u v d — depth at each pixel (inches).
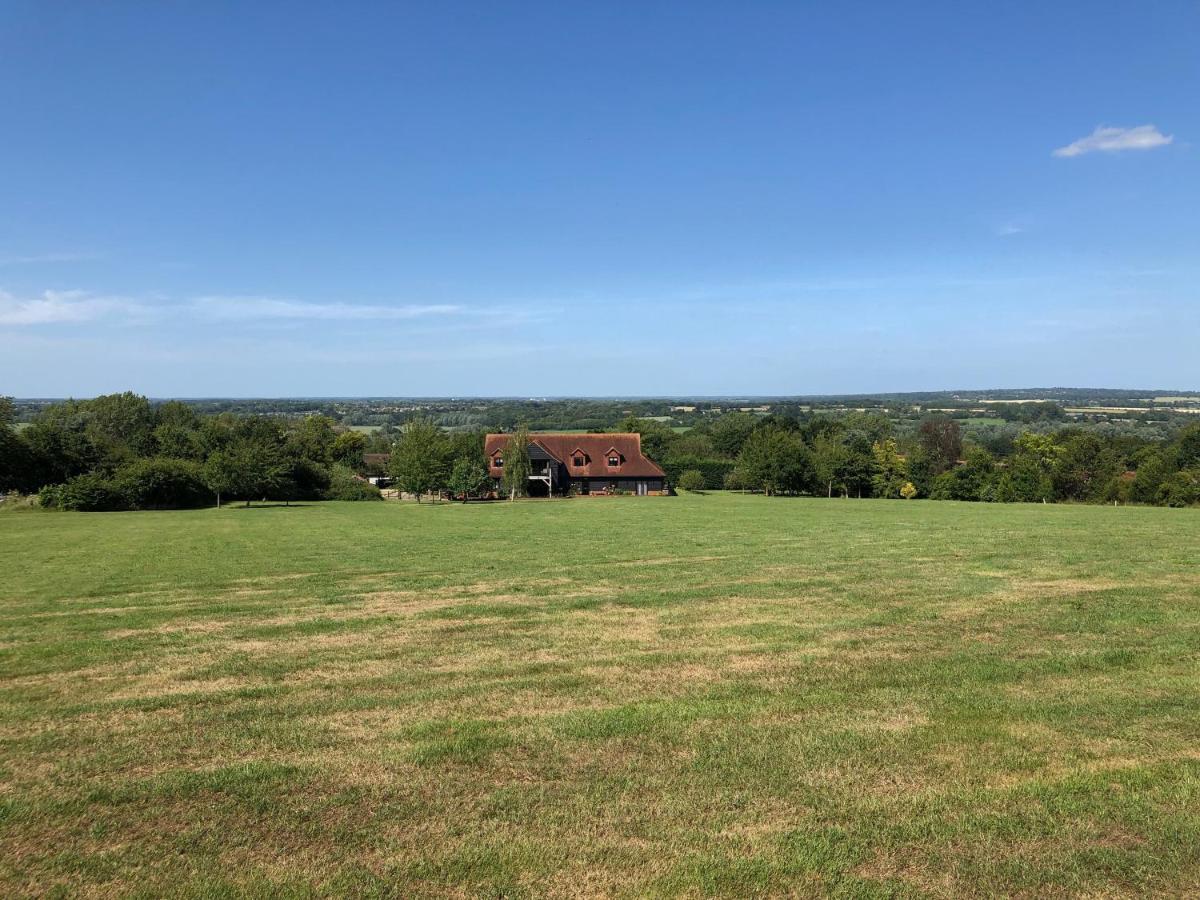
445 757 301.9
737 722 338.0
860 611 597.3
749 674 420.2
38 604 708.7
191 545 1317.7
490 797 264.8
